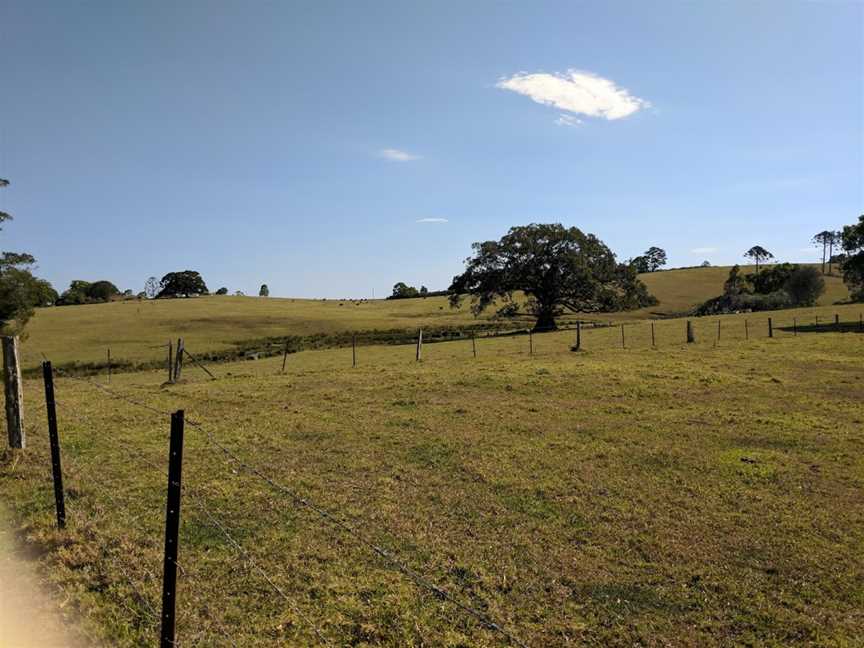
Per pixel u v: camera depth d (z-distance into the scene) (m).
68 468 11.54
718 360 28.41
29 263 47.16
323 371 27.12
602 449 14.05
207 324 78.38
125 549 8.18
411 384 22.28
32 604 6.75
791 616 7.47
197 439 14.43
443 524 9.88
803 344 34.31
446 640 6.72
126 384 26.47
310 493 11.02
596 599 7.82
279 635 6.63
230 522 9.57
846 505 10.86
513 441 14.73
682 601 7.81
